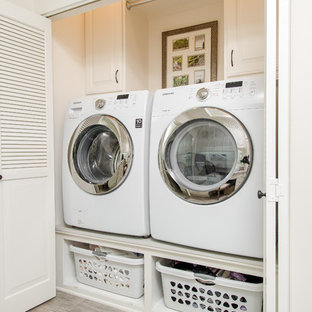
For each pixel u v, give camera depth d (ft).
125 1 7.04
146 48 8.18
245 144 4.25
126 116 5.42
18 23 5.06
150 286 5.05
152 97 5.57
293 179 3.34
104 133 6.06
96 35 7.39
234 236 4.34
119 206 5.37
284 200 3.35
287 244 3.36
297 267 3.33
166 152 4.94
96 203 5.65
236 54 5.78
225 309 4.55
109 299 5.44
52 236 5.70
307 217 3.28
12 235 4.95
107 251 5.64
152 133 5.13
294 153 3.33
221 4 7.35
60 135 6.77
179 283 4.88
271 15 3.35
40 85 5.47
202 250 4.68
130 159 5.24
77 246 6.27
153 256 5.04
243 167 4.25
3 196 4.81
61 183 6.77
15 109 5.00
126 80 7.10
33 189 5.33
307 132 3.26
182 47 7.81
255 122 4.26
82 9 5.41
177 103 4.98
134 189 5.21
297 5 3.29
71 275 6.28
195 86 4.95
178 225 4.79
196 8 7.68
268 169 3.39
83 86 7.55
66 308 5.33
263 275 3.86
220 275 4.71
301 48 3.27
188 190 4.66
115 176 5.33
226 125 4.42
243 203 4.27
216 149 4.83
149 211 5.33
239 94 4.46
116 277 5.50
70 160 6.01
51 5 5.53
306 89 3.26
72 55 7.17
